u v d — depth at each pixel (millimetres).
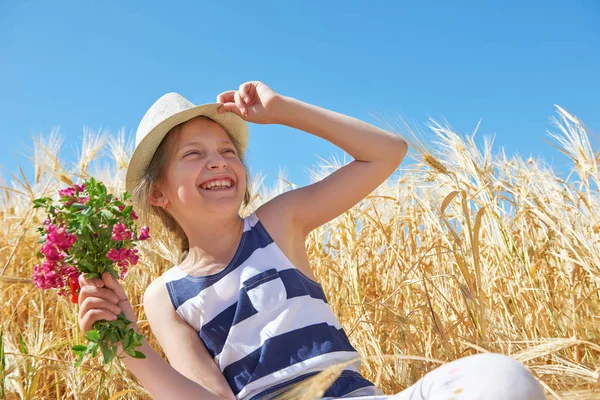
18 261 4039
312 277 2258
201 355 2035
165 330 2104
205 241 2186
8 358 2900
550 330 3072
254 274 2055
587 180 3502
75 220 1707
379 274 3936
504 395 1250
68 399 2988
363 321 3184
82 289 1699
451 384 1335
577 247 3225
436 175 3523
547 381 2293
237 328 1997
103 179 4453
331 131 2289
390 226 4039
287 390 1878
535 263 3412
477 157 3609
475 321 2686
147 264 3576
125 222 1751
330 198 2271
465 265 2707
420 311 3395
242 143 2641
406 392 1460
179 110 2316
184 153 2248
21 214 4301
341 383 1884
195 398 1830
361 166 2287
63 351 3307
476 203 3496
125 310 1775
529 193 3658
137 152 2334
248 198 2748
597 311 2969
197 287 2104
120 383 2951
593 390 1891
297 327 1983
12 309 3754
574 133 3514
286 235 2205
